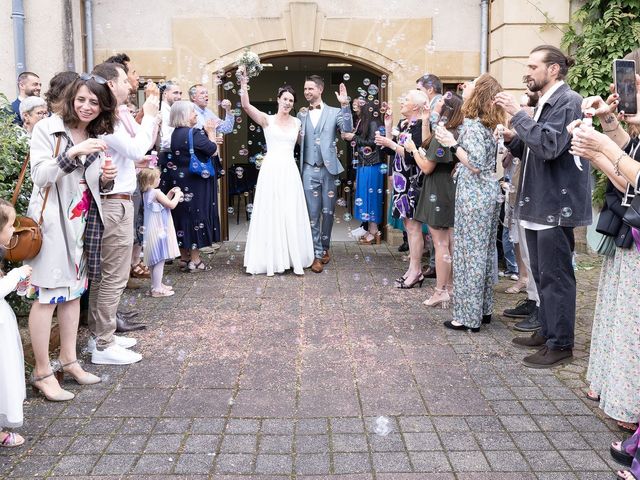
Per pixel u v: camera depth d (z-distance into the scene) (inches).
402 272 249.0
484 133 166.7
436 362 152.9
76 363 139.6
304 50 303.3
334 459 108.1
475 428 119.4
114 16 301.0
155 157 181.3
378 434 116.9
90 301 152.7
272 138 240.5
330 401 131.0
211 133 237.1
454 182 190.5
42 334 128.7
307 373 145.8
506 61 285.1
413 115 214.8
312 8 299.6
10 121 160.4
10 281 108.3
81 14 295.6
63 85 126.9
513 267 243.3
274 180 239.5
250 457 108.9
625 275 110.8
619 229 111.5
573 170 145.3
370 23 302.2
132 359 151.9
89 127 129.6
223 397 132.9
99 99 125.4
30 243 121.6
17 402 108.3
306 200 252.1
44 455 109.3
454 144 166.9
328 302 204.7
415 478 102.5
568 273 150.4
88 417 123.6
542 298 156.8
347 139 249.8
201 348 161.9
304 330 176.4
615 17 268.8
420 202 197.2
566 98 144.3
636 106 108.5
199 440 114.7
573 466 106.3
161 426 120.0
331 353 158.7
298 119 250.4
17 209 156.3
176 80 303.6
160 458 108.5
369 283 230.5
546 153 139.6
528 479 102.3
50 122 125.0
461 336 172.2
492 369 148.6
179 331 175.3
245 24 301.3
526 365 150.7
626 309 110.7
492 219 173.3
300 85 508.4
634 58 112.7
